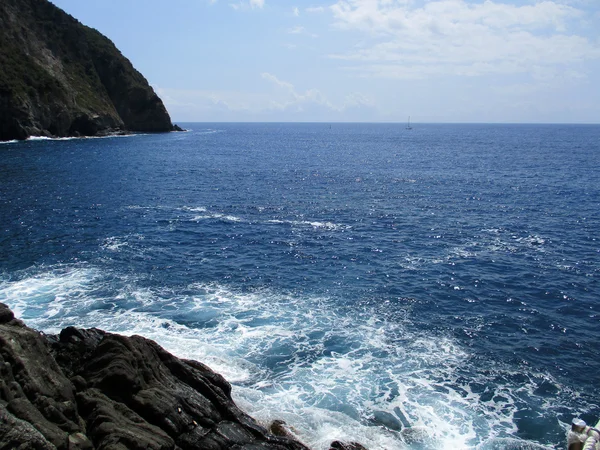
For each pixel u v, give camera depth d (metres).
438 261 30.31
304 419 14.80
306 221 40.78
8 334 11.99
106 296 24.05
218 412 13.68
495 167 82.12
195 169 73.75
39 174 60.97
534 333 21.19
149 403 12.48
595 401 16.44
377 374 17.66
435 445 14.00
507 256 31.39
